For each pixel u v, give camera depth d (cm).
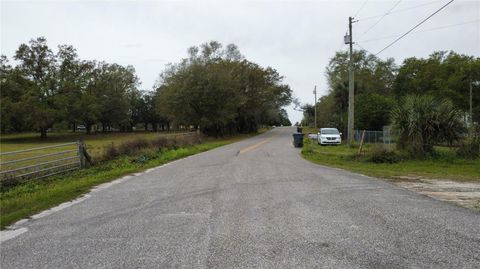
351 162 1594
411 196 797
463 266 396
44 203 778
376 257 423
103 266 409
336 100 4728
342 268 392
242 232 528
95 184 1037
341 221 582
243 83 5594
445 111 1608
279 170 1272
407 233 514
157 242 489
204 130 4928
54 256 445
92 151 1802
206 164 1504
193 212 660
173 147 2275
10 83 5916
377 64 6278
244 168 1333
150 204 741
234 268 396
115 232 543
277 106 7131
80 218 639
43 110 5800
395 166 1440
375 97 3512
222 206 704
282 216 619
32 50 6331
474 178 1102
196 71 4384
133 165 1485
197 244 477
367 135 2981
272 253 440
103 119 7950
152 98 9706
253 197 788
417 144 1595
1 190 1044
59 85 6328
